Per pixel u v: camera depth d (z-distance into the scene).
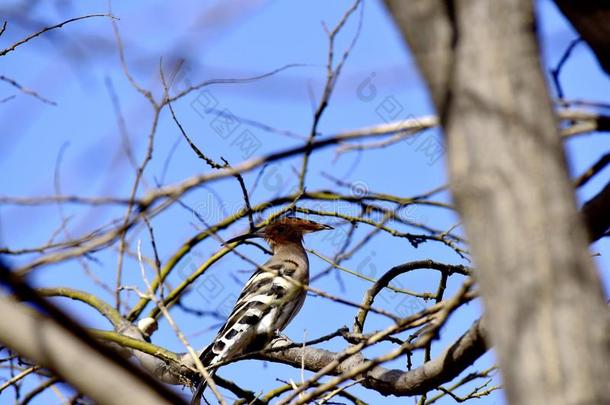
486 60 5.25
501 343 4.98
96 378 4.45
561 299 4.91
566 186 5.13
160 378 12.94
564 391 4.76
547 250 4.99
